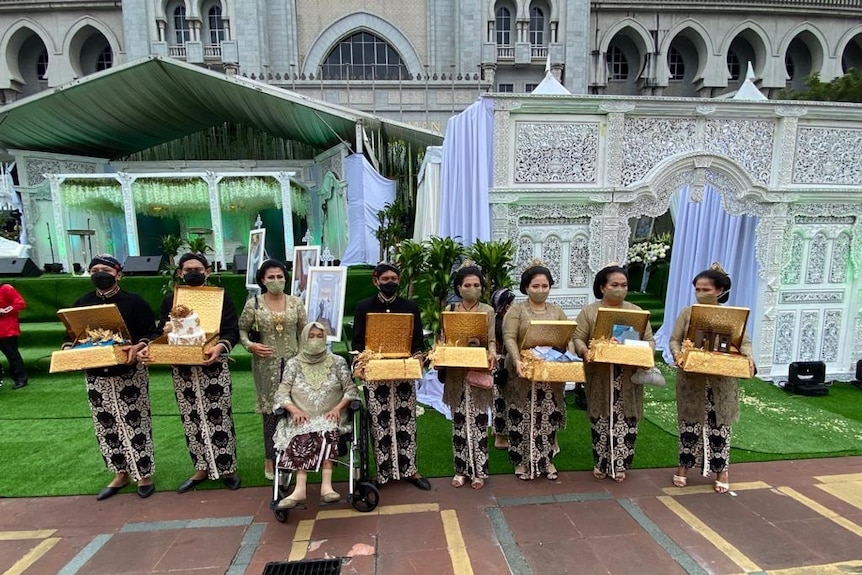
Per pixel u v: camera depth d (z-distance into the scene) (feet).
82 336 9.30
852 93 43.47
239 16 61.62
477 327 9.80
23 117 27.55
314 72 67.36
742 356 9.20
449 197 16.56
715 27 73.82
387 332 9.58
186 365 9.55
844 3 72.59
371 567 7.66
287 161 37.70
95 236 32.22
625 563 7.72
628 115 15.30
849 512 9.16
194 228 34.94
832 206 16.90
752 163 16.21
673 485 10.28
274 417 10.21
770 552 7.96
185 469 11.09
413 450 10.03
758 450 11.95
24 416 14.24
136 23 64.13
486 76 66.18
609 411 10.16
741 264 18.58
